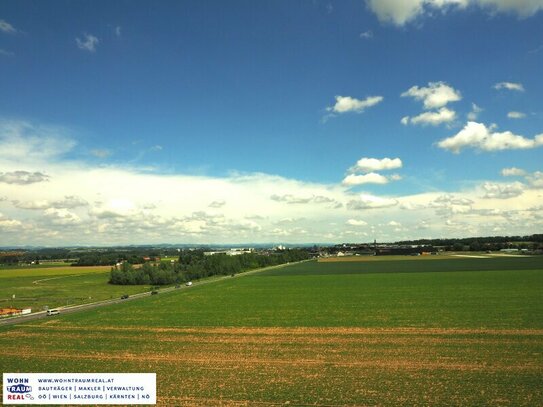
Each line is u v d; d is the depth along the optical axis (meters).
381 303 73.44
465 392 28.41
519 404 26.27
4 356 41.66
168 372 34.69
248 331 51.59
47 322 62.09
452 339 43.88
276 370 34.34
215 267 178.88
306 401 27.52
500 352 38.19
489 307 64.62
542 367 33.41
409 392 28.62
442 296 80.00
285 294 92.94
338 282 117.38
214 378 32.62
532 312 58.78
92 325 58.72
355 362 36.16
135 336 50.25
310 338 46.44
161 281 143.25
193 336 49.41
